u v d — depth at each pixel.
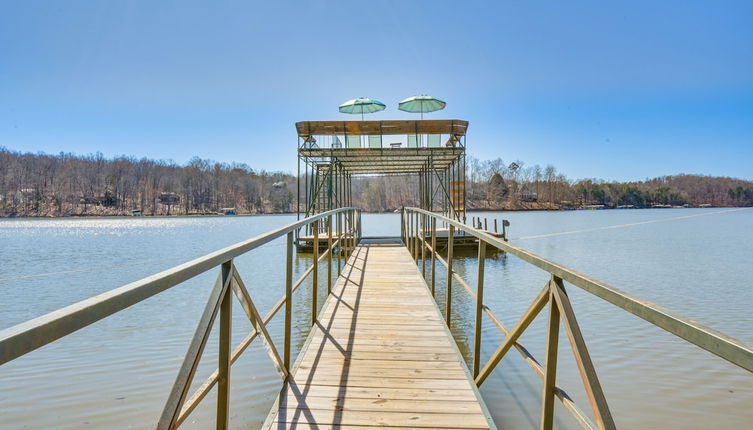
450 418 1.89
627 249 14.63
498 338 4.83
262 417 3.06
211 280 8.91
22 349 0.60
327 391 2.16
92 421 3.10
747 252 13.62
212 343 4.82
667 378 3.76
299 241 12.73
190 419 3.04
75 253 14.37
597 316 5.73
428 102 12.75
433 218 4.43
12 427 3.01
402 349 2.75
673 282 8.72
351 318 3.44
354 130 10.84
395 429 1.80
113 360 4.30
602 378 3.77
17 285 8.72
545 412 1.43
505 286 8.06
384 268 5.98
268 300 6.94
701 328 0.73
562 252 13.85
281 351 4.42
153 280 0.97
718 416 3.12
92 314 0.76
